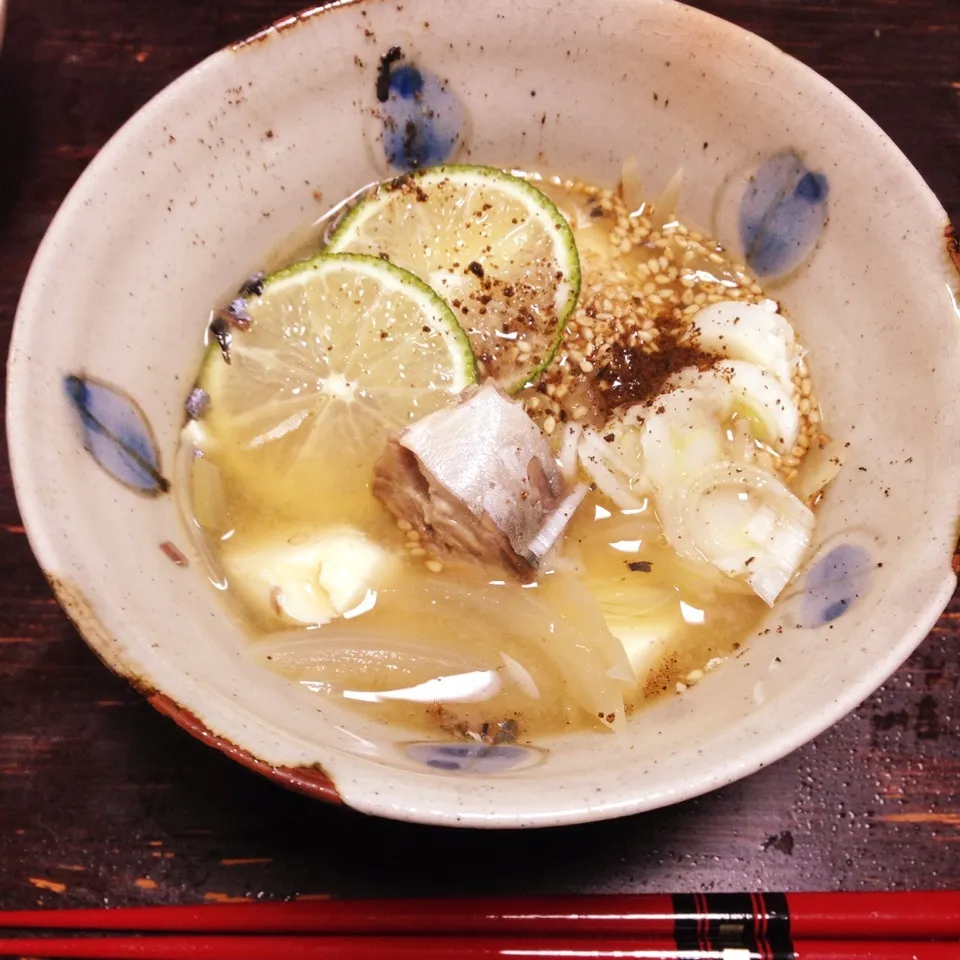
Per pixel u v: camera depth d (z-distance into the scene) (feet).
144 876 0.81
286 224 0.90
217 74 0.83
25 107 0.96
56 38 0.98
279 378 0.87
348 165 0.90
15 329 0.76
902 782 0.83
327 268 0.87
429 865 0.81
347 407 0.86
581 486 0.86
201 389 0.86
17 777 0.82
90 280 0.79
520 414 0.83
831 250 0.86
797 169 0.86
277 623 0.83
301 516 0.85
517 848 0.81
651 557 0.85
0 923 0.79
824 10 1.00
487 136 0.91
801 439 0.87
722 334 0.88
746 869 0.81
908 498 0.78
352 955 0.78
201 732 0.70
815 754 0.83
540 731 0.80
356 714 0.80
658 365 0.89
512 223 0.90
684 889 0.81
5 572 0.86
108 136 0.96
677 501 0.85
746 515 0.85
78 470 0.76
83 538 0.74
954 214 0.95
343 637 0.82
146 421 0.83
